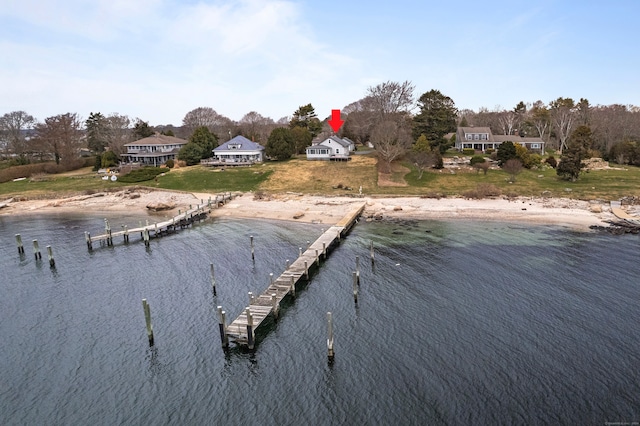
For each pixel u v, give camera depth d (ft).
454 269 117.60
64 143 318.04
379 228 161.89
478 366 74.33
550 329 85.25
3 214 204.95
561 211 173.88
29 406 68.23
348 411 64.95
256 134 414.41
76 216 198.90
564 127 355.56
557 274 111.75
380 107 306.35
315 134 392.47
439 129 293.84
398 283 109.50
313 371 74.74
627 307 92.94
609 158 302.25
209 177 260.01
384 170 252.83
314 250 129.49
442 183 230.68
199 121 495.00
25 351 83.30
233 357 79.66
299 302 100.22
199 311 97.14
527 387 68.69
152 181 259.60
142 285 112.78
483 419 62.44
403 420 62.80
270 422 63.36
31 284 115.96
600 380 69.72
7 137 386.32
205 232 163.43
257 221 178.60
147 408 67.05
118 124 395.75
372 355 78.74
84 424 64.23
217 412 65.77
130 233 161.99
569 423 61.21
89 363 78.89
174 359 79.46
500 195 201.26
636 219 158.40
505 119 424.46
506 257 125.49
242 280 114.01
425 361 76.28
